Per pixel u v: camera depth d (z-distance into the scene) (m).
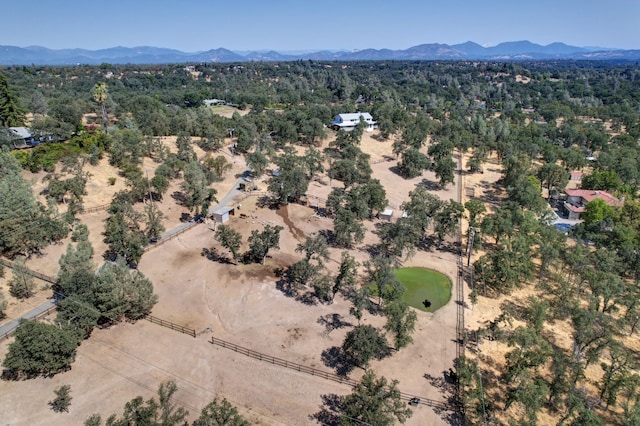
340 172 107.75
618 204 97.19
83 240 68.38
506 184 115.50
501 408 45.25
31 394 43.59
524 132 166.38
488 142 146.62
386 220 93.94
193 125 138.88
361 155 122.69
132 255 65.75
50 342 44.88
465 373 46.00
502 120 193.38
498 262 66.75
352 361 50.88
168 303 60.50
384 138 161.62
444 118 197.25
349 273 61.31
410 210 85.00
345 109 188.75
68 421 40.81
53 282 61.53
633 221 86.56
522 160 119.50
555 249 71.69
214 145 128.62
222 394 45.06
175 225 84.00
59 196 80.12
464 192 115.25
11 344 44.19
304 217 91.69
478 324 59.44
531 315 57.03
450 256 79.38
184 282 65.88
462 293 67.06
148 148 108.94
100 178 93.81
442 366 50.97
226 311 59.53
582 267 69.00
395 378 48.56
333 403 44.62
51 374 46.31
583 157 134.62
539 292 68.00
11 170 75.50
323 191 107.69
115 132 112.50
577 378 47.34
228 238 68.88
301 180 96.38
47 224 68.75
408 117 173.62
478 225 85.56
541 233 79.25
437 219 81.88
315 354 51.78
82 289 52.94
